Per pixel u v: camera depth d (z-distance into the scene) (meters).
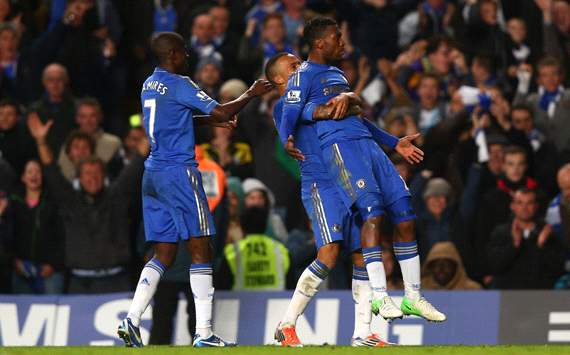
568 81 44.81
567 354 19.83
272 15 44.16
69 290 35.22
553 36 45.69
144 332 33.31
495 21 46.34
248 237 34.69
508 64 45.94
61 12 44.91
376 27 46.84
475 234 37.06
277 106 25.22
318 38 24.19
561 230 35.69
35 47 43.50
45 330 34.00
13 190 36.81
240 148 39.22
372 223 23.36
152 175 24.39
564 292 33.00
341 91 24.09
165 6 47.00
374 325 33.12
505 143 38.75
